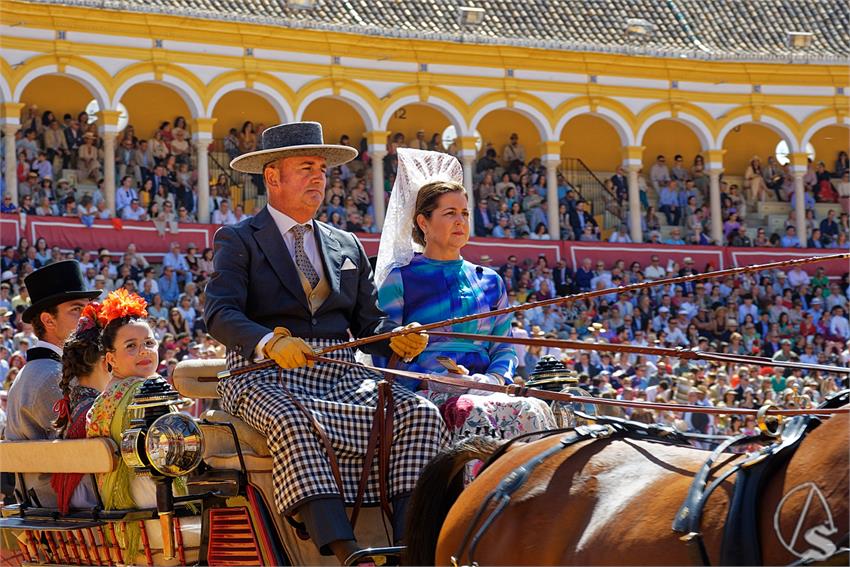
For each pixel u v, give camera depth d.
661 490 5.93
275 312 9.63
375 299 10.16
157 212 41.94
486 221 46.75
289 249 9.82
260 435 8.85
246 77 45.12
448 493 7.62
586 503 6.23
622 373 28.88
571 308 42.44
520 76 48.97
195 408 21.03
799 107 52.03
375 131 46.81
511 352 11.04
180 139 44.91
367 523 9.02
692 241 50.22
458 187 11.20
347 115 49.06
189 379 10.88
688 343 42.31
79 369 10.55
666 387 26.73
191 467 8.37
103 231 39.22
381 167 46.59
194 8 44.28
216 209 44.03
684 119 51.09
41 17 41.94
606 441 6.61
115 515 9.10
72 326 11.96
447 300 10.88
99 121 42.66
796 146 51.97
